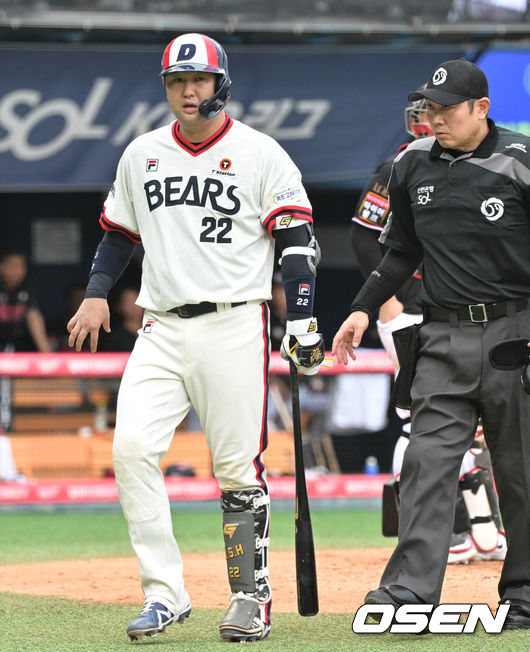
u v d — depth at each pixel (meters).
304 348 14.80
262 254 14.98
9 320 39.00
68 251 48.22
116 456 14.58
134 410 14.70
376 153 38.34
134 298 39.38
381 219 20.66
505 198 14.62
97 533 28.94
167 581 14.51
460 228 14.82
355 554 24.16
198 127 14.50
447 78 14.58
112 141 37.28
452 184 14.85
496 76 40.12
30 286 39.59
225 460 14.88
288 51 37.41
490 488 21.81
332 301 49.22
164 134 14.88
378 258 20.86
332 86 37.88
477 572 20.80
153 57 37.06
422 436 14.97
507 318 14.80
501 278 14.79
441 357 15.02
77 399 34.25
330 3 36.97
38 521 31.47
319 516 32.56
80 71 36.78
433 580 14.57
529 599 15.21
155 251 14.82
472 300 14.81
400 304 21.22
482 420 15.36
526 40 38.00
